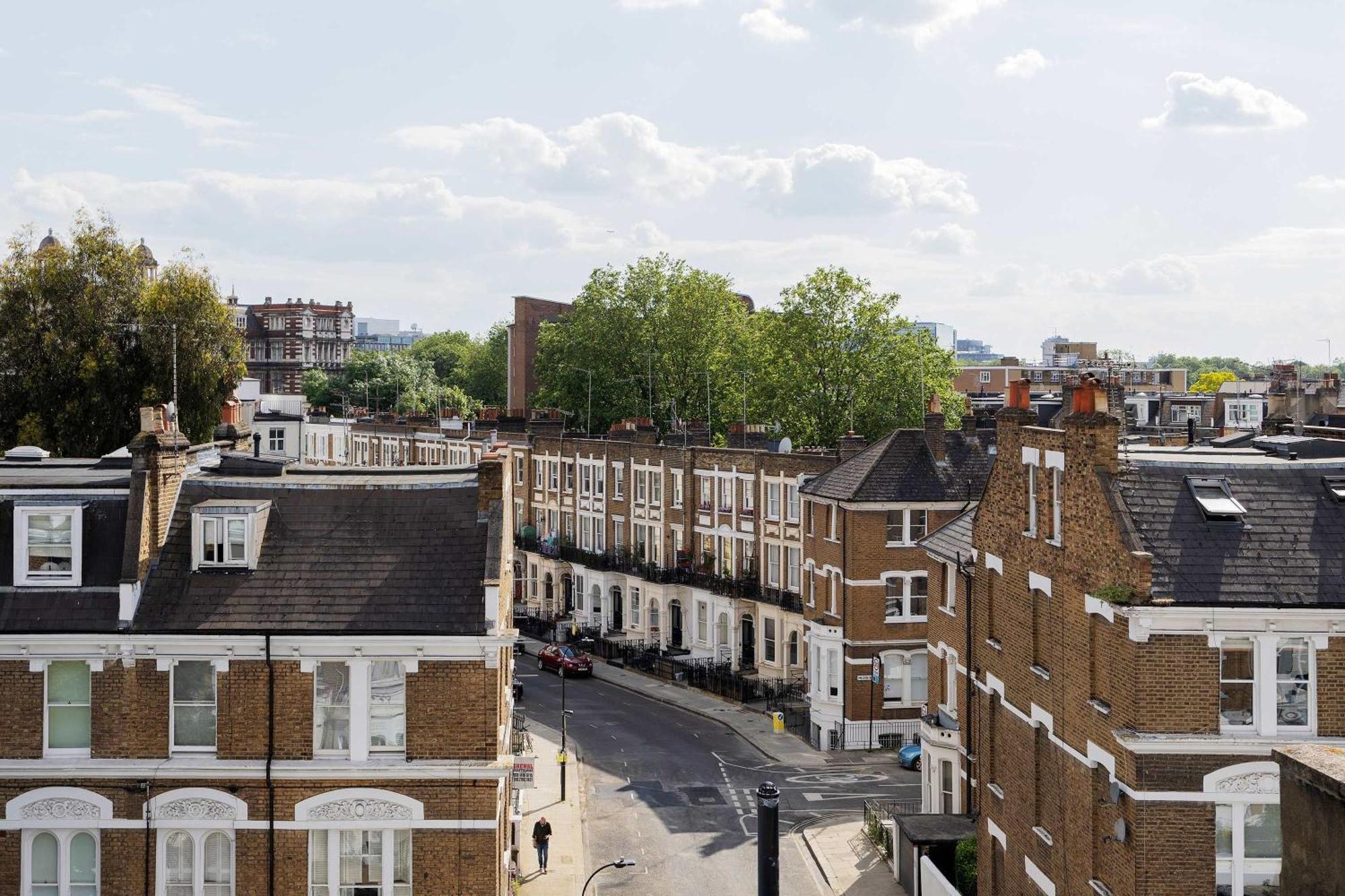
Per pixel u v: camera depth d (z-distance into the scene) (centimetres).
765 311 12738
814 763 5728
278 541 3203
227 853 3005
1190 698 2550
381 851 2994
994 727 3566
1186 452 3058
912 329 10194
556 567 9469
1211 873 2534
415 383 19038
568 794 5191
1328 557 2648
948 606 4500
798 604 6819
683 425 8644
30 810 2972
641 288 12638
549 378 13100
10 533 3120
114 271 7244
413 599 3072
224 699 2994
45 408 7069
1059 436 3003
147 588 3077
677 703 6925
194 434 7350
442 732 2989
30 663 2989
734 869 4312
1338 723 2569
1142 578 2542
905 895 4078
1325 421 8244
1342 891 1398
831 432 9812
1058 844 3009
